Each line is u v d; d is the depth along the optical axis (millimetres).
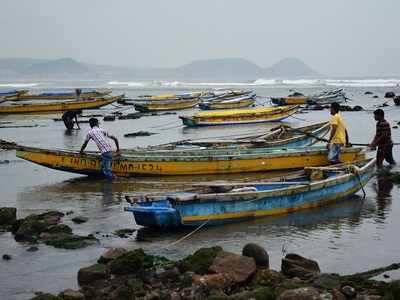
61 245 9891
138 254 8516
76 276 8453
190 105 47781
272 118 34906
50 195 14273
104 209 12648
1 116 41062
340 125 16344
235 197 11055
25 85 125500
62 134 29109
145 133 28219
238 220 11266
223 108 43969
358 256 9250
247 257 8156
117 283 7945
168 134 29078
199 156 16719
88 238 10188
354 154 16938
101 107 49438
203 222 10797
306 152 17406
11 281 8281
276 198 11688
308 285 7480
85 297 7406
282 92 83562
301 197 12102
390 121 32156
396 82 115875
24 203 13414
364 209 12422
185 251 9531
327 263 8914
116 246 9875
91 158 16219
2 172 17969
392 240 10109
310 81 134750
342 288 7293
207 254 8383
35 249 9711
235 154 17516
